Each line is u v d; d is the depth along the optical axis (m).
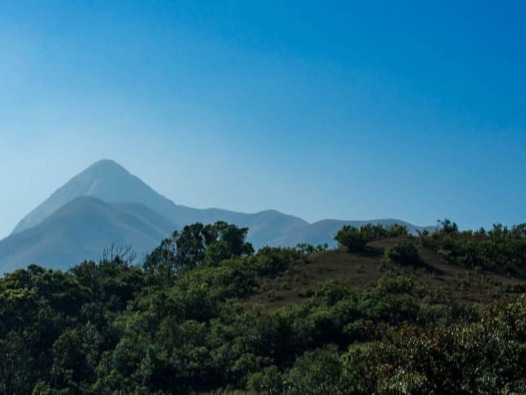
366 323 49.94
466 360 18.34
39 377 51.59
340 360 42.69
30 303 59.94
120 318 61.62
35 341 56.50
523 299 19.14
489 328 18.72
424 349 18.81
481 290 61.56
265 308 60.78
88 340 56.44
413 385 18.23
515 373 17.75
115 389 48.47
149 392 48.03
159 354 51.31
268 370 45.88
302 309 56.03
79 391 49.38
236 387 47.44
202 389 48.41
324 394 38.16
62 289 66.50
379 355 21.11
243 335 53.41
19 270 66.88
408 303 52.69
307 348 51.19
